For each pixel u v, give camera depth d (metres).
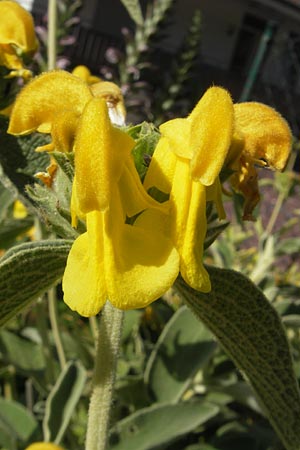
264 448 0.26
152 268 0.11
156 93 0.68
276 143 0.14
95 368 0.16
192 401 0.24
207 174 0.12
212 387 0.26
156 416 0.22
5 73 0.20
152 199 0.12
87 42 1.47
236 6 1.85
